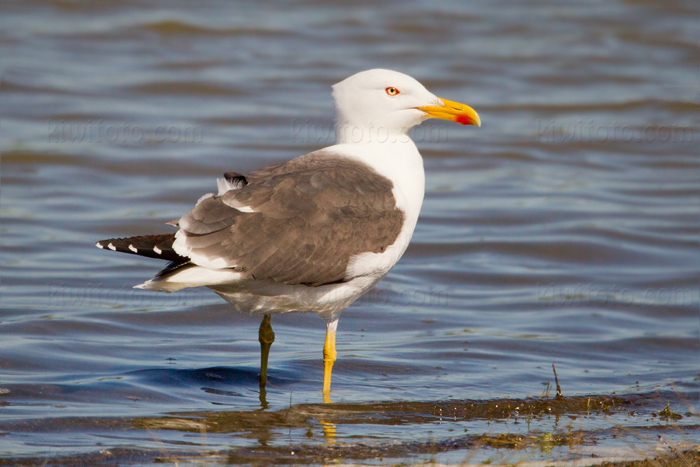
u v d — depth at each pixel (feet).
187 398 31.40
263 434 28.09
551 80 94.43
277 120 77.66
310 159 31.91
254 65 92.17
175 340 38.29
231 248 27.84
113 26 100.32
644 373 37.47
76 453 25.77
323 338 39.68
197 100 82.43
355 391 33.06
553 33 110.42
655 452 27.61
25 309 40.68
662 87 92.79
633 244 56.18
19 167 64.18
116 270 47.55
